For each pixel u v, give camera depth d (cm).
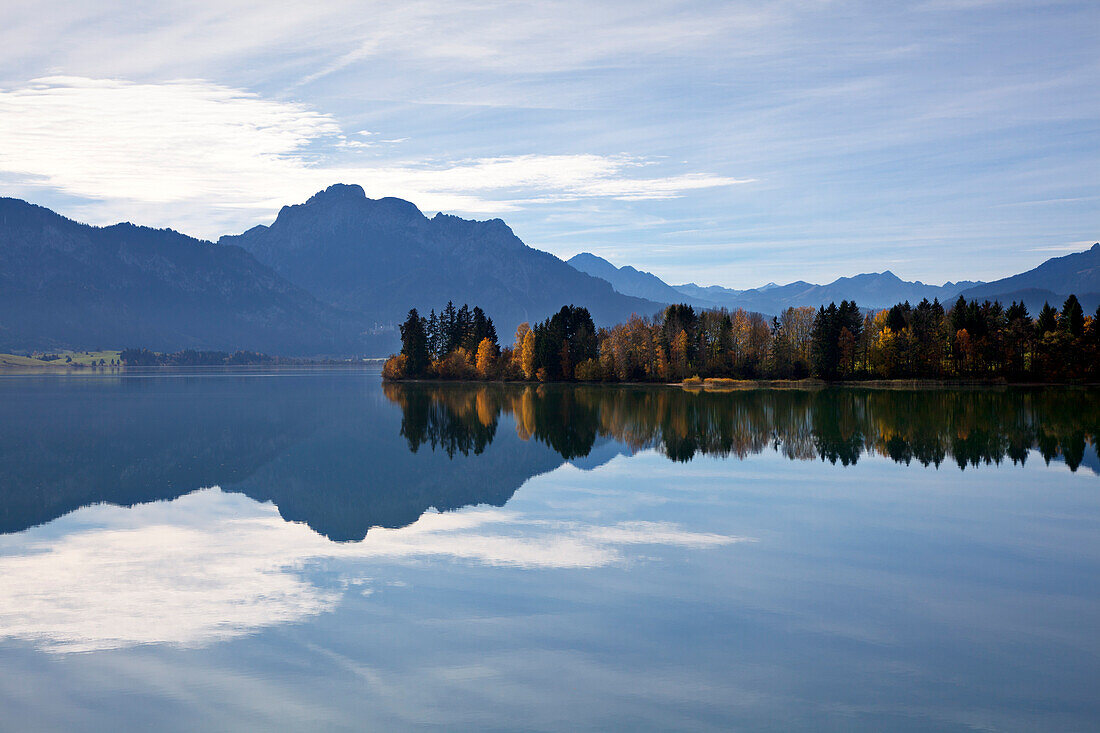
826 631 2772
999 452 7006
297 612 2980
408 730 2133
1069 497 5044
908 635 2734
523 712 2222
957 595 3139
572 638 2716
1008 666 2489
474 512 4681
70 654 2612
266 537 4122
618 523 4353
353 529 4281
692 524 4322
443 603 3064
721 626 2817
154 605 3056
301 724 2170
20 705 2280
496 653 2598
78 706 2272
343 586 3278
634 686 2367
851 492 5212
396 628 2809
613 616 2917
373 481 5806
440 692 2339
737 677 2420
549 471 6178
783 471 6066
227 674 2466
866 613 2944
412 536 4109
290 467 6538
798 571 3450
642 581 3316
